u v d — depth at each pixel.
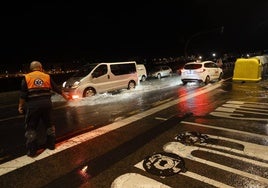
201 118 7.12
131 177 3.75
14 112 9.82
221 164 4.09
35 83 4.55
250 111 7.80
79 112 8.76
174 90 13.84
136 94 12.75
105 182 3.64
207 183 3.51
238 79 16.11
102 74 12.59
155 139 5.43
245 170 3.86
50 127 4.99
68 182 3.69
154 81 21.06
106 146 5.11
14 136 6.26
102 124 6.93
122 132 6.05
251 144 4.94
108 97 11.95
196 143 5.09
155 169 3.99
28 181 3.75
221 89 13.20
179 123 6.67
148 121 7.02
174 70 35.16
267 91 11.75
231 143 5.02
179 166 4.06
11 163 4.43
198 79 15.73
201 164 4.11
